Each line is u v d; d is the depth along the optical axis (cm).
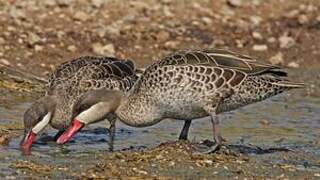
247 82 1468
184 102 1456
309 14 2805
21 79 2017
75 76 1617
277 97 2011
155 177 1321
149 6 2709
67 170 1351
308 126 1747
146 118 1481
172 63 1455
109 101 1493
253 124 1748
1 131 1605
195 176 1335
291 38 2555
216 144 1463
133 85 1565
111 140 1529
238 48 2500
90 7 2634
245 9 2800
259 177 1342
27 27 2419
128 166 1378
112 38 2439
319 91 2105
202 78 1450
